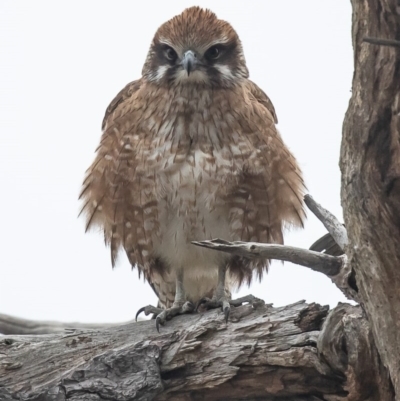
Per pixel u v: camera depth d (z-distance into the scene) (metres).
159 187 12.70
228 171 12.66
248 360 9.77
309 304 9.90
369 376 9.09
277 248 8.84
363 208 8.20
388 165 7.93
